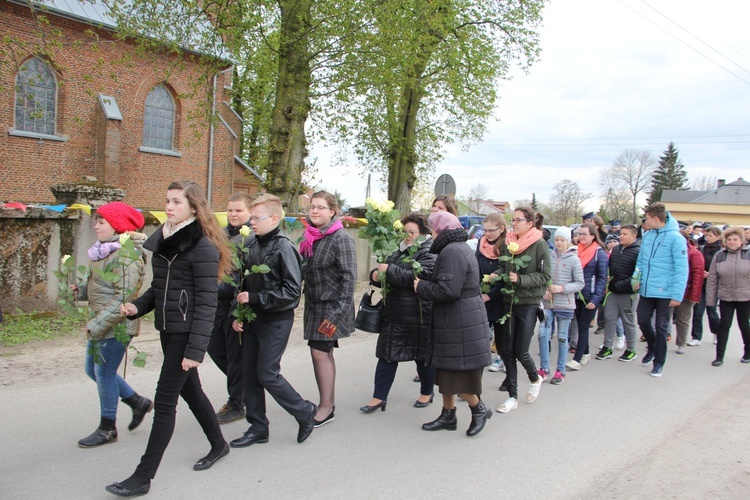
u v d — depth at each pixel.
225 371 4.77
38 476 3.51
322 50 14.36
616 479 3.82
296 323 8.61
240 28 13.21
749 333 7.32
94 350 3.72
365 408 5.01
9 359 5.97
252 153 27.30
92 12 18.66
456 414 5.05
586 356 7.17
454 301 4.27
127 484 3.24
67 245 8.15
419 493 3.52
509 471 3.88
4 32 16.72
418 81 18.48
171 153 21.69
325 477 3.68
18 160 17.91
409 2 14.65
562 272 6.12
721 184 74.25
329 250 4.39
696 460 4.18
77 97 19.00
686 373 6.80
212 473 3.66
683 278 6.45
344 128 18.03
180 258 3.25
